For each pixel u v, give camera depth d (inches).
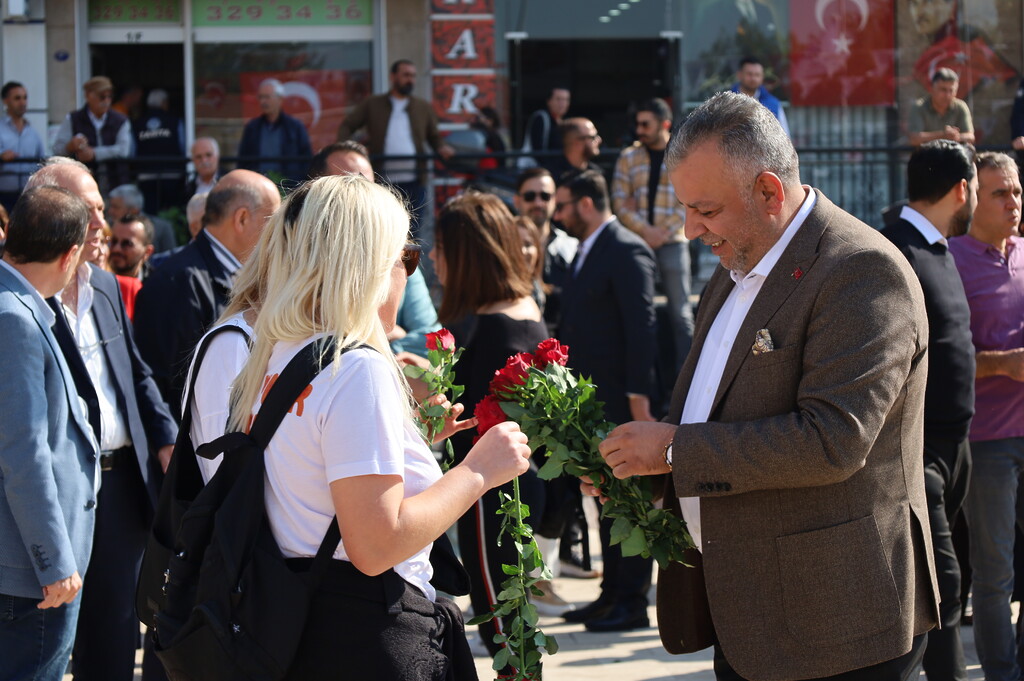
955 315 150.5
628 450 96.1
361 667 81.4
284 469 82.0
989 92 400.8
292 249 85.7
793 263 93.0
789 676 91.6
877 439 92.9
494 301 152.9
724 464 89.9
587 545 151.9
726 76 410.0
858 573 90.9
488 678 169.8
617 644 189.5
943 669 145.3
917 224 153.7
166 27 414.0
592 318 208.8
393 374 84.1
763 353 92.8
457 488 85.3
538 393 102.3
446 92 413.7
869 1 401.4
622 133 413.1
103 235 183.2
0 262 127.5
